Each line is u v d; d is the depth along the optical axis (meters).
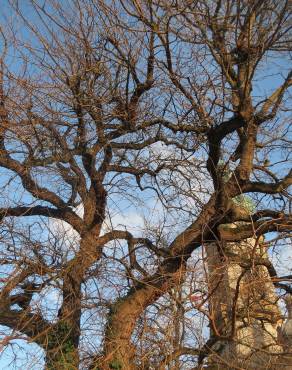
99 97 11.84
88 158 11.92
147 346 9.14
